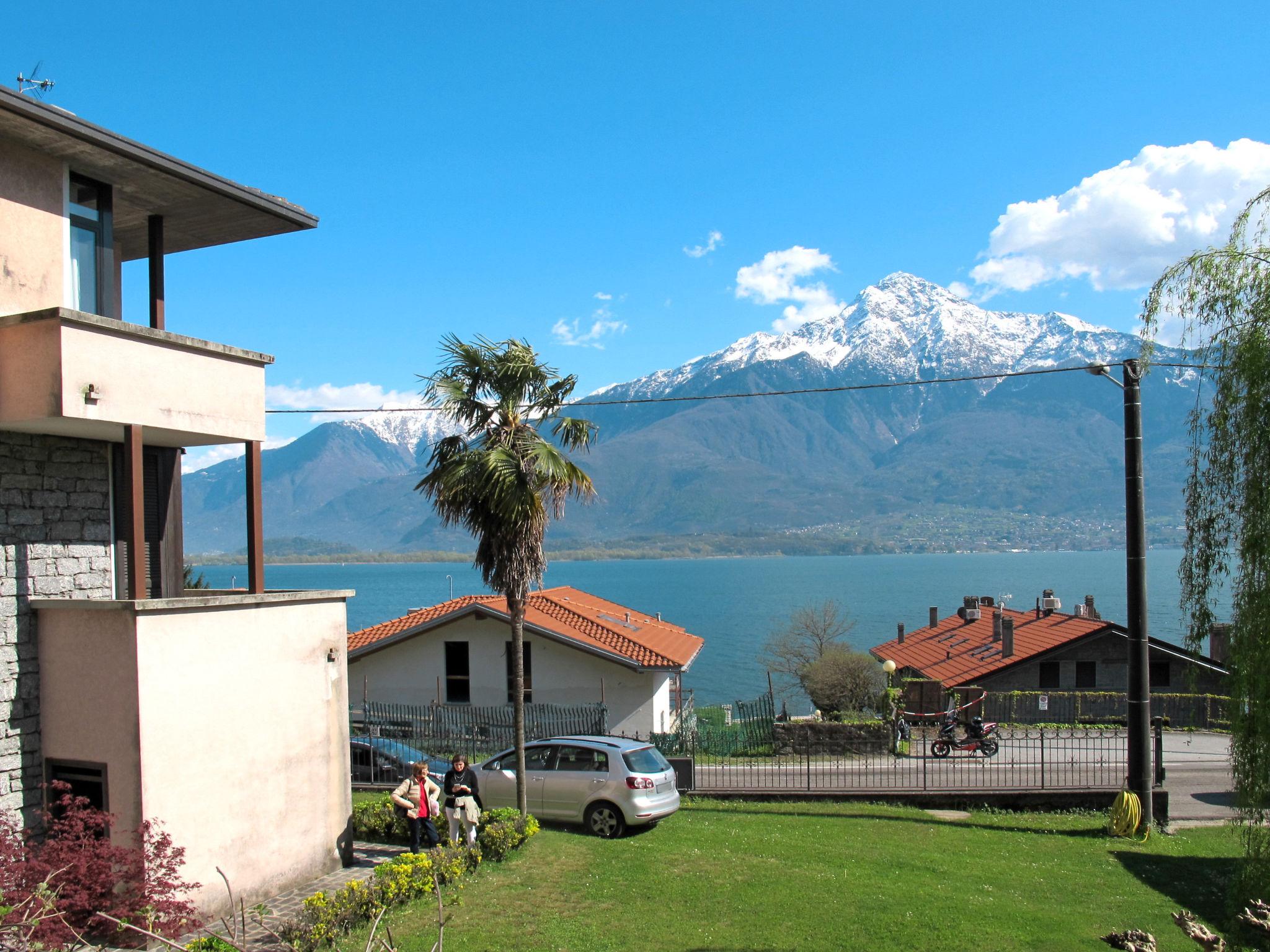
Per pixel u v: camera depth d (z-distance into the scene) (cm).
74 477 1298
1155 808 2061
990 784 2381
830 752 2942
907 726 3197
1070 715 3762
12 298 1198
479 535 1645
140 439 1206
